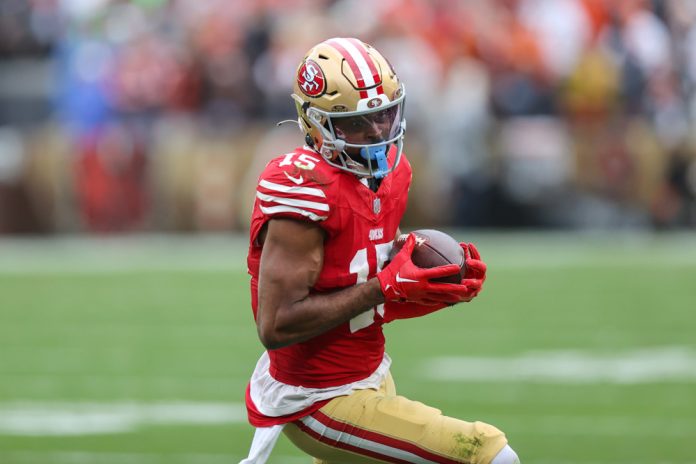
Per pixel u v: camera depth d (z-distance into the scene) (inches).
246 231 1662.2
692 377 894.4
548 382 892.0
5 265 1525.6
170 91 1694.1
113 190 1669.5
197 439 755.4
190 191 1657.2
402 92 452.1
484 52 1647.4
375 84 441.1
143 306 1244.5
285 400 458.0
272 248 433.1
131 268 1487.5
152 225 1674.5
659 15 1688.0
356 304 431.8
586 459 696.4
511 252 1515.7
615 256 1486.2
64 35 1785.2
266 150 1637.6
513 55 1643.7
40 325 1161.4
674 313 1141.1
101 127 1679.4
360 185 444.5
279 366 460.8
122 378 938.7
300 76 450.3
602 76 1626.5
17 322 1179.3
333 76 440.1
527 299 1237.7
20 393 896.9
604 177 1600.6
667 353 979.3
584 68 1627.7
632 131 1599.4
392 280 430.6
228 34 1701.5
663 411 804.0
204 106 1688.0
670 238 1600.6
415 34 1658.5
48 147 1679.4
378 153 441.4
